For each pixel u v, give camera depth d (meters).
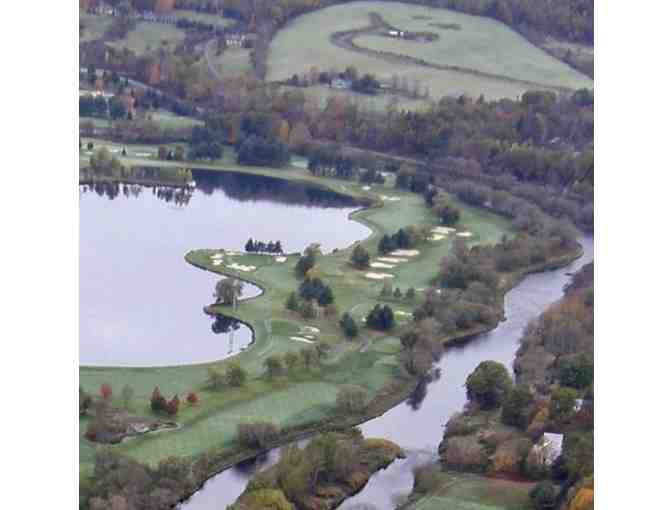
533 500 179.50
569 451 186.88
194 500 182.75
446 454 193.88
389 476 191.12
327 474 186.25
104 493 175.88
